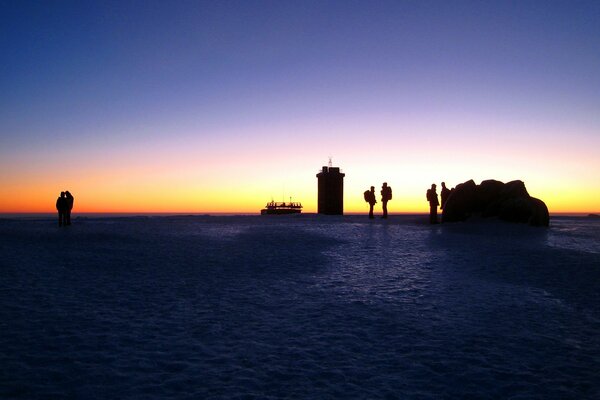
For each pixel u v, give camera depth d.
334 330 7.65
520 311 8.95
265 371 5.95
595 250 17.09
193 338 7.12
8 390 5.20
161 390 5.34
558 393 5.55
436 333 7.60
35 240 19.17
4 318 7.79
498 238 21.67
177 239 20.55
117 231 24.47
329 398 5.26
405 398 5.33
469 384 5.73
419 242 19.92
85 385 5.40
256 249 17.36
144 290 10.23
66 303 8.91
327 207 50.00
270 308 8.94
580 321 8.38
